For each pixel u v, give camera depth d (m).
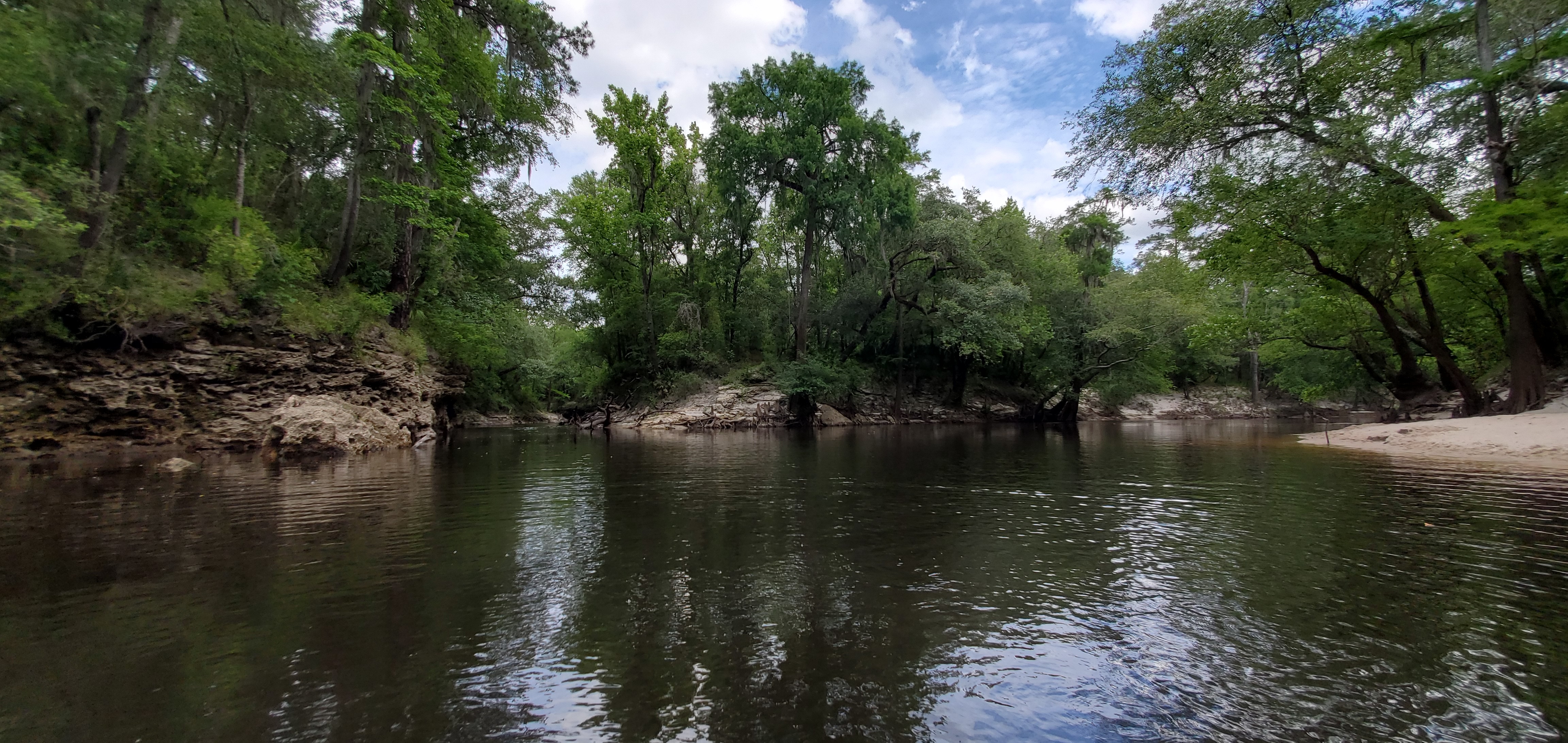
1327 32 16.84
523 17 23.03
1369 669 3.31
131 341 13.79
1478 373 23.36
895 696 3.07
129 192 14.64
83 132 13.66
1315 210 17.41
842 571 5.26
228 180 17.42
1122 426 35.44
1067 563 5.50
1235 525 7.08
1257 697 3.03
